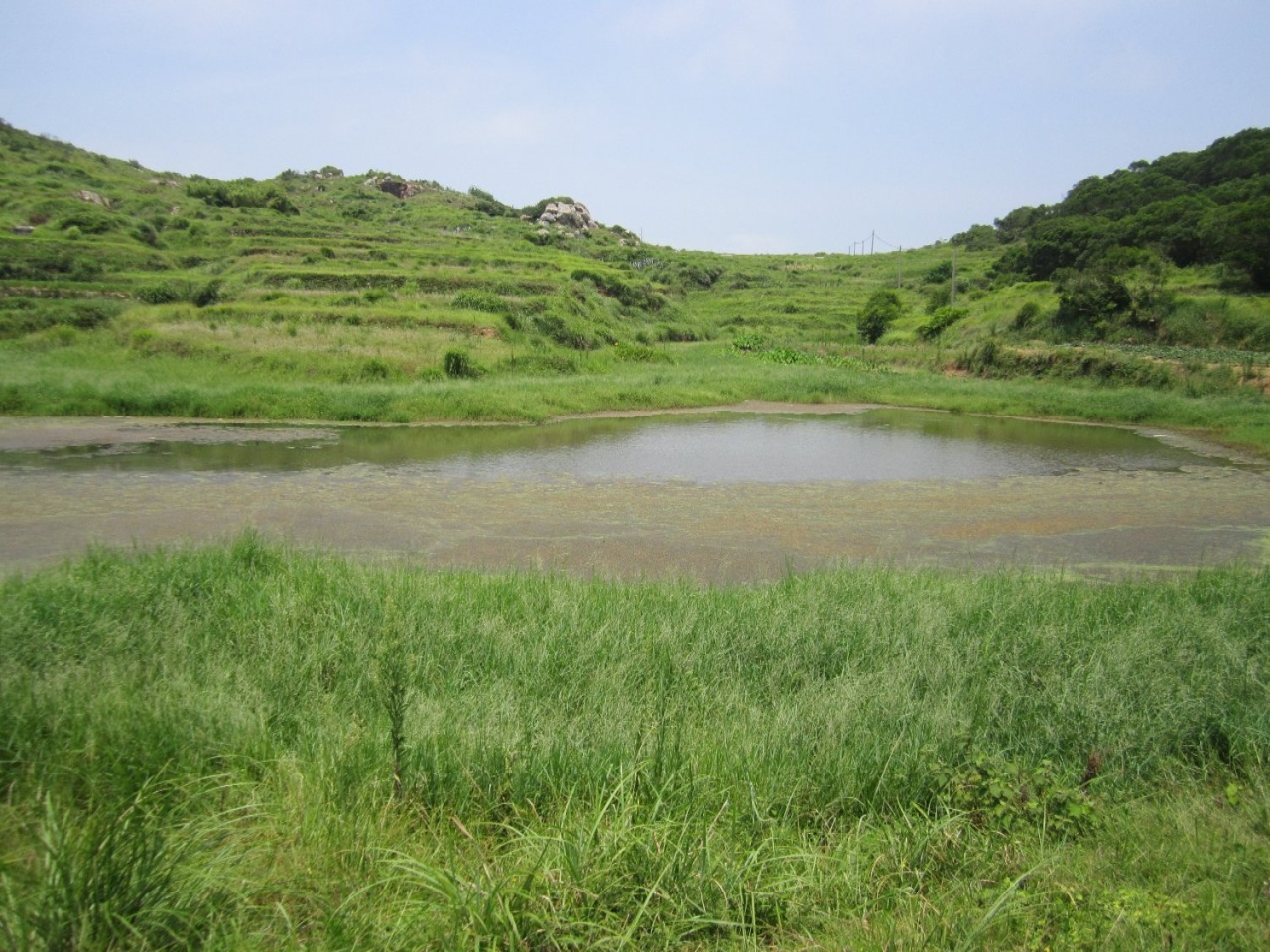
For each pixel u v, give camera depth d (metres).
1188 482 12.44
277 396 17.52
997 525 9.71
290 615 5.05
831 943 2.45
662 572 7.65
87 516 8.97
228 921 2.39
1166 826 3.16
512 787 3.19
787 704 4.15
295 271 34.75
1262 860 2.89
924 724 3.82
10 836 2.73
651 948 2.41
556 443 15.34
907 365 33.56
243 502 9.86
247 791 3.05
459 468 12.48
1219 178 58.16
